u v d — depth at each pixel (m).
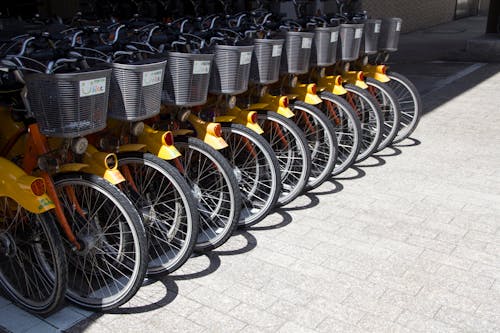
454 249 3.50
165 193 3.38
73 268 3.23
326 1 6.31
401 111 5.35
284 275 3.19
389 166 5.03
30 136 2.77
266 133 4.17
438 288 3.06
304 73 4.33
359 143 4.55
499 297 2.98
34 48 3.35
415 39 15.12
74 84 2.45
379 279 3.15
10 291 2.87
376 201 4.24
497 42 10.86
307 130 4.44
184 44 3.49
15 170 2.61
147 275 3.13
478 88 8.41
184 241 3.07
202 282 3.12
